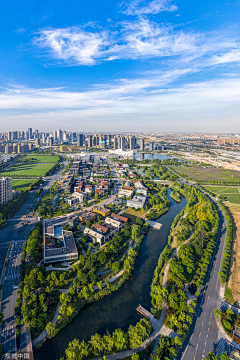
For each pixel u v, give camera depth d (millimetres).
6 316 169375
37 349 148500
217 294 198000
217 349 149125
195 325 166750
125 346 146750
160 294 187375
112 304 189750
